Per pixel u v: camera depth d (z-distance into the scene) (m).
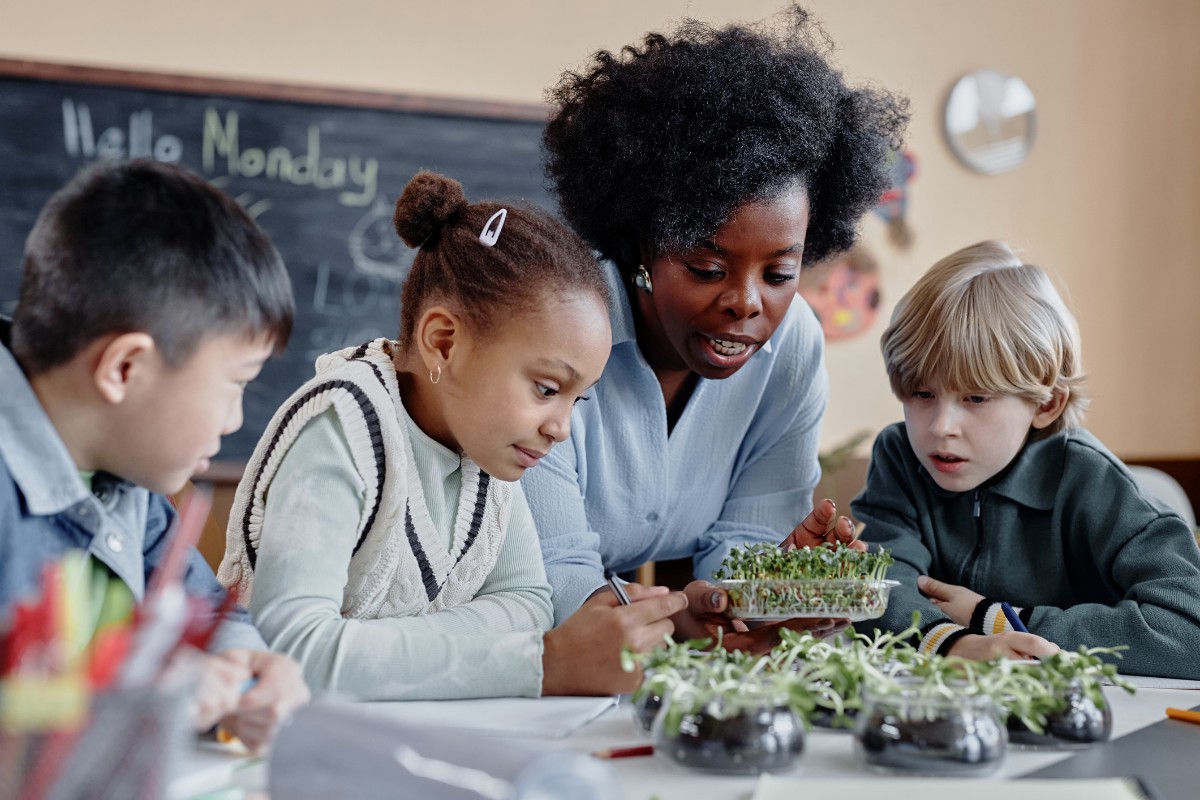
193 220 0.83
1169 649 1.31
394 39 3.09
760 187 1.29
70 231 0.81
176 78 2.88
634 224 1.41
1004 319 1.51
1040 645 1.18
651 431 1.54
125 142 2.87
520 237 1.16
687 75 1.36
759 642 1.19
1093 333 3.71
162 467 0.86
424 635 1.07
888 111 1.56
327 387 1.17
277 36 2.99
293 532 1.10
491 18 3.16
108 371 0.80
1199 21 3.81
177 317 0.81
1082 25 3.70
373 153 3.08
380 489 1.17
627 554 1.65
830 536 1.33
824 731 0.92
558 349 1.13
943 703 0.79
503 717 0.97
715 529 1.67
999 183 3.61
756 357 1.57
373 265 3.10
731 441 1.62
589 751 0.86
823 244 1.58
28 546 0.86
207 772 0.71
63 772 0.47
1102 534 1.50
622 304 1.49
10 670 0.48
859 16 3.47
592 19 3.25
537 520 1.45
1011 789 0.72
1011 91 3.61
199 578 1.04
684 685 0.82
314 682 1.02
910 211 3.50
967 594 1.45
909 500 1.66
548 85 3.21
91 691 0.48
